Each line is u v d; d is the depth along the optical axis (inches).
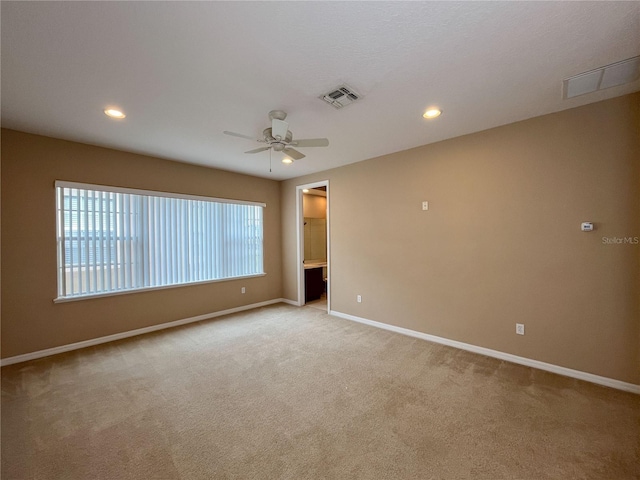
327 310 194.2
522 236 111.6
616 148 93.0
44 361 117.2
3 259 113.9
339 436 73.8
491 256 119.4
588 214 98.2
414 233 143.9
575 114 99.5
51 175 123.7
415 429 76.2
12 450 68.4
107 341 138.9
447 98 92.1
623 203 92.4
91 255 135.3
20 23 57.1
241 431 75.8
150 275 154.6
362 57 70.6
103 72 75.8
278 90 86.0
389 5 54.4
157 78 79.0
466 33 62.4
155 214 157.0
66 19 56.5
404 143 136.2
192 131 117.6
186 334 149.6
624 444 70.0
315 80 80.9
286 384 99.3
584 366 99.8
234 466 64.2
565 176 102.0
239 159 160.9
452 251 130.7
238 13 55.7
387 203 154.5
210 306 180.9
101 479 60.7
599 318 96.9
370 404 87.4
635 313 91.2
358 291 170.6
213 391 94.9
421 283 142.1
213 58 70.4
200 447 69.9
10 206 115.0
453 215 129.9
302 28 60.2
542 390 93.8
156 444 70.8
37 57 68.7
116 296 142.4
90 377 104.0
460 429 76.0
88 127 113.1
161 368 111.2
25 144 117.7
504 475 61.7
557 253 104.3
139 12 55.1
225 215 189.9
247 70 75.7
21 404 87.3
